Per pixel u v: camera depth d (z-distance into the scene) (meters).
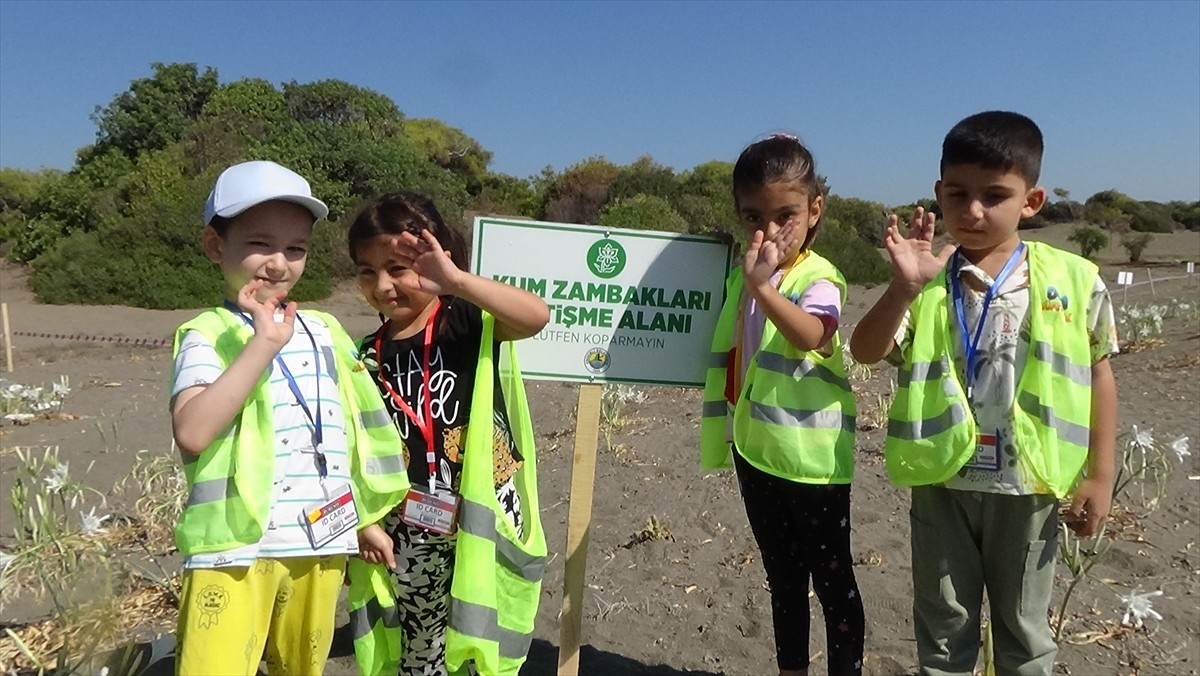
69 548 3.69
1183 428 6.45
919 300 2.66
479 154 45.38
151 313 20.48
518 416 2.80
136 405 9.23
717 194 28.95
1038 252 2.61
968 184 2.53
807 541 2.75
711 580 4.21
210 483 2.20
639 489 5.71
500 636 2.70
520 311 2.51
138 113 29.61
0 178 47.47
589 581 4.25
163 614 3.79
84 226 26.14
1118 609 3.76
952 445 2.54
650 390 9.53
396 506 2.66
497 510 2.64
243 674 2.23
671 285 2.99
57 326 18.03
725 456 2.93
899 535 4.69
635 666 3.47
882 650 3.53
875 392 8.20
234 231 2.27
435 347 2.68
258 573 2.24
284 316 2.21
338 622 3.80
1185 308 12.80
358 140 30.25
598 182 32.47
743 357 2.81
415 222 2.61
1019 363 2.57
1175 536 4.56
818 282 2.65
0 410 8.53
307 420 2.34
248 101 30.03
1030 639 2.64
